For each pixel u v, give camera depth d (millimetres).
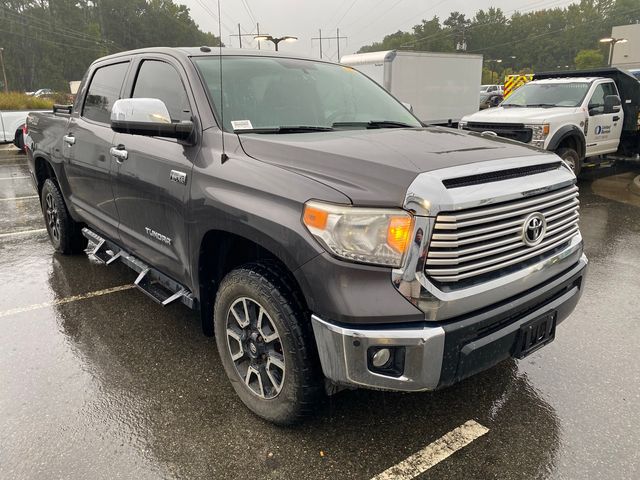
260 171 2547
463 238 2178
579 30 116625
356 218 2141
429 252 2121
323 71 3830
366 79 4113
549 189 2516
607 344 3580
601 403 2904
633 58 53750
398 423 2744
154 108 2941
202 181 2814
